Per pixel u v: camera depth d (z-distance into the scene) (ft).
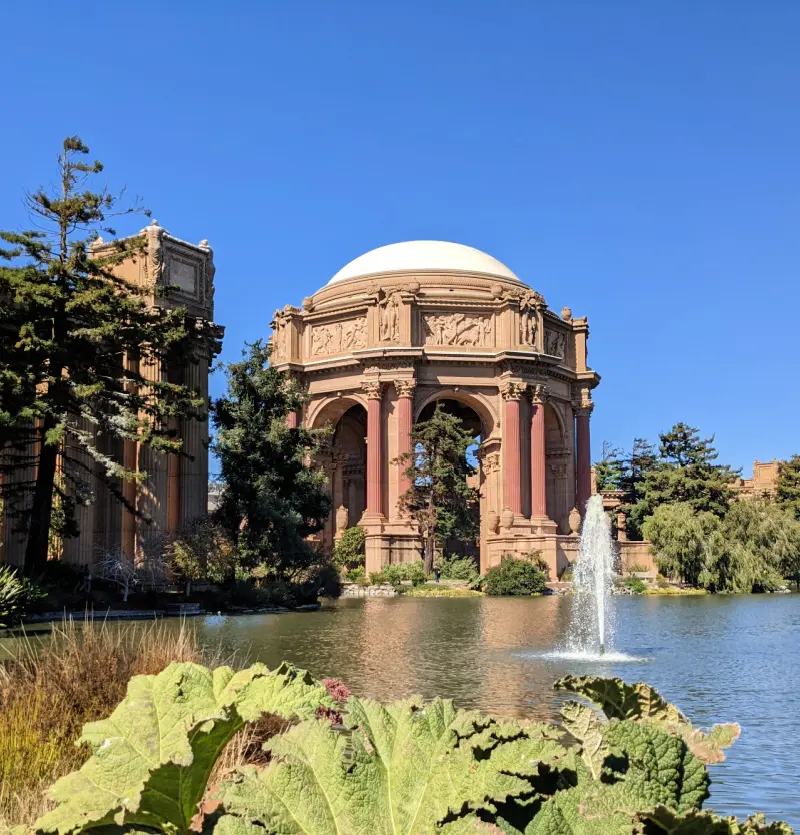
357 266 337.11
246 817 12.75
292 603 159.53
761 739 45.60
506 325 306.35
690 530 271.08
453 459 279.49
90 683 34.12
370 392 297.94
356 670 71.26
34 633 83.97
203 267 160.56
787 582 301.02
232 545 150.41
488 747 14.56
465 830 13.00
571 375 335.67
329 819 13.07
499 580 248.73
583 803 13.67
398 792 13.65
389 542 277.64
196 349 155.94
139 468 146.00
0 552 129.70
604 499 401.29
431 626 122.93
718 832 13.83
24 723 30.91
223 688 17.49
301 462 183.32
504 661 79.82
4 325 121.49
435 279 315.37
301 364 320.91
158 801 15.17
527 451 305.32
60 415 116.57
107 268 144.87
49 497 121.08
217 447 170.19
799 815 32.50
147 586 137.18
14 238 119.44
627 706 18.26
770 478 437.99
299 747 13.62
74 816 15.08
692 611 170.71
